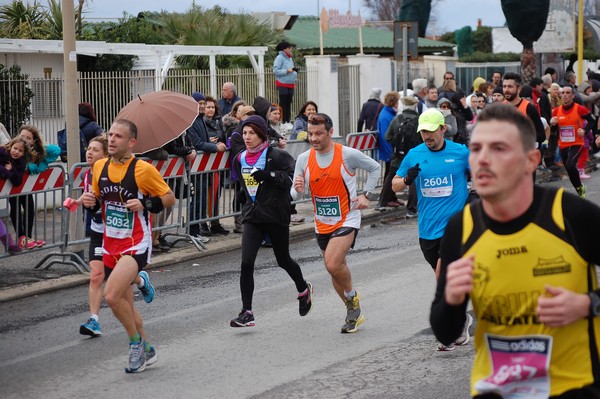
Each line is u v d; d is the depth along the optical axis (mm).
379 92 19734
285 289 11055
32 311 10203
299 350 8367
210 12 29125
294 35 39625
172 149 13266
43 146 11781
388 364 7848
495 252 3756
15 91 17672
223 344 8648
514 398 3842
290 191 8953
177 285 11438
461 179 8453
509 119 3654
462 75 35625
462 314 3816
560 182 21250
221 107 17516
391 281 11289
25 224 11852
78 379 7648
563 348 3738
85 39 26281
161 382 7496
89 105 14672
